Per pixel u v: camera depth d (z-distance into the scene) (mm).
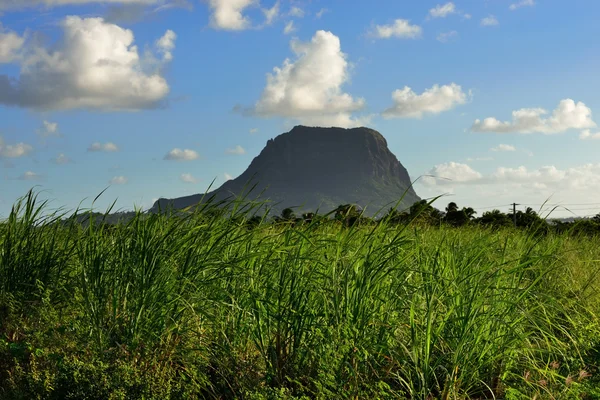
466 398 4562
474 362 4742
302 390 4324
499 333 4977
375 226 5199
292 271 4996
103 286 5309
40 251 6602
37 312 5766
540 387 4730
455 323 4754
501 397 4754
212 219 5570
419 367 4629
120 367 4344
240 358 4816
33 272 6383
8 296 5977
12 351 5199
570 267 7680
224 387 4707
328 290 4785
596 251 9609
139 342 4863
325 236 5605
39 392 4430
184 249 5332
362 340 4449
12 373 5008
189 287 5098
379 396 4191
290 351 4789
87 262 5672
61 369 4445
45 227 7020
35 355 4949
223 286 5336
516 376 4938
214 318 4969
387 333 4781
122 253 5477
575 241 9797
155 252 5148
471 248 6102
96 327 4973
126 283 5188
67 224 7020
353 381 4301
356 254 5031
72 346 4973
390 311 4926
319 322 4781
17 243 6613
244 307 5066
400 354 4801
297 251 5305
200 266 5203
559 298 6668
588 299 7062
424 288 5109
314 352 4582
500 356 4840
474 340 4645
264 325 5000
